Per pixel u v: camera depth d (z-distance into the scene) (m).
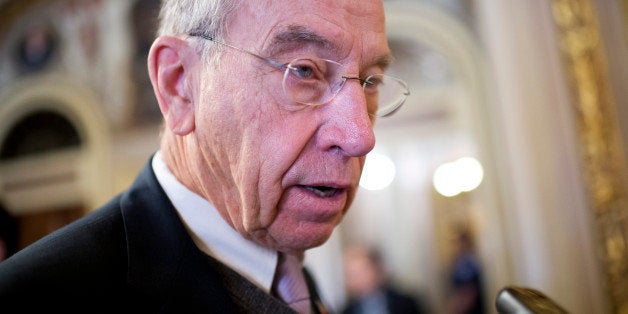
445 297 6.16
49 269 0.71
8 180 5.99
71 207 5.79
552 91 3.27
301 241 0.81
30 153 6.02
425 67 5.05
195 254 0.80
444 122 6.05
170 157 0.92
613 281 3.10
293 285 0.92
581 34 3.34
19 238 1.98
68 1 5.89
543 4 3.35
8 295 0.67
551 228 3.16
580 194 3.18
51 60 5.93
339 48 0.78
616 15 3.35
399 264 6.42
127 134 5.64
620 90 3.29
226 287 0.82
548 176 3.20
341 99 0.78
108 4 5.76
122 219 0.82
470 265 4.84
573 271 3.10
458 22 4.41
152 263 0.77
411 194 6.43
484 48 4.29
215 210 0.86
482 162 4.20
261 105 0.76
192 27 0.83
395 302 4.45
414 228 6.39
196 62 0.83
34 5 5.98
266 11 0.77
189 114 0.84
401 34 4.61
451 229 5.80
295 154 0.76
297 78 0.77
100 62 5.76
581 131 3.25
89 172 5.70
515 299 0.70
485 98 4.24
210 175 0.83
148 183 0.89
